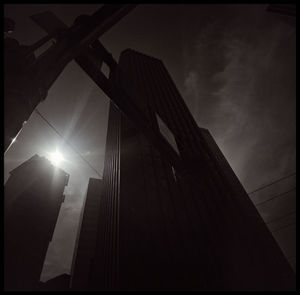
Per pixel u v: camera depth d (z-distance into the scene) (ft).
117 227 77.92
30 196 102.63
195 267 63.31
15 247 83.61
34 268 84.58
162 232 71.87
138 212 77.46
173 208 79.92
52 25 18.13
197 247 69.41
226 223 81.35
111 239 81.35
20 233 88.53
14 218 91.56
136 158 97.45
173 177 92.22
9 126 11.43
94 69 24.71
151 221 74.43
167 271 60.80
